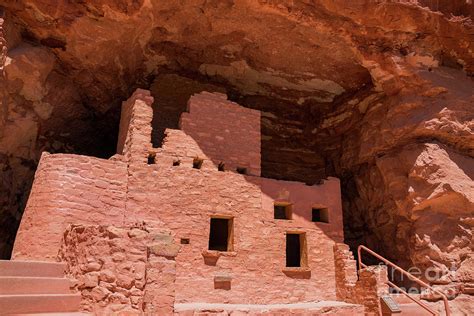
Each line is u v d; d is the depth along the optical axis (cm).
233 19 1041
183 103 1245
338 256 1023
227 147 1023
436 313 707
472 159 1062
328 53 1164
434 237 1004
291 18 1015
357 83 1288
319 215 1155
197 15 1027
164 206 892
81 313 523
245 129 1062
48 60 984
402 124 1111
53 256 746
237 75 1284
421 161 1041
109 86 1145
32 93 1010
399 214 1119
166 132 962
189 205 918
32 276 581
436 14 1014
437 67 1093
